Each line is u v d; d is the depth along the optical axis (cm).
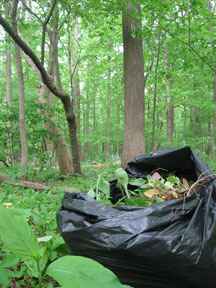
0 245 228
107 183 288
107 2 832
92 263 153
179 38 1032
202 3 845
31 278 250
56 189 618
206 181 220
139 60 950
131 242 200
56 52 1098
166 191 273
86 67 2156
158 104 2067
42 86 1136
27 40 1198
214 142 1739
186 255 196
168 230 202
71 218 225
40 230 338
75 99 2089
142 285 209
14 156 1141
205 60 1126
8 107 1115
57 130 1095
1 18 745
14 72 1936
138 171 315
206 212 204
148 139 1961
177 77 1619
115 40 1534
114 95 2522
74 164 972
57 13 954
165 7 844
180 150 297
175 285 206
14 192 593
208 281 200
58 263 153
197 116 2131
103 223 210
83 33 1639
